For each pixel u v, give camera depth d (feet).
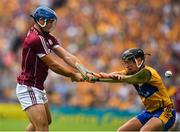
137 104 176.76
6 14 228.63
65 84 189.37
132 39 212.64
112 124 161.79
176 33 219.20
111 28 215.72
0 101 194.59
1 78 199.41
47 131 76.07
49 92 188.65
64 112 169.68
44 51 75.36
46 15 75.46
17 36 215.10
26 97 75.77
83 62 200.85
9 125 151.12
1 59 206.18
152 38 213.87
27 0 232.73
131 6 228.02
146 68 75.41
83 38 212.84
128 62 78.02
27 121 163.12
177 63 201.16
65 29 218.79
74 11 225.56
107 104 183.93
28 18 225.35
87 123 163.12
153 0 230.27
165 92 78.18
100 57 201.46
